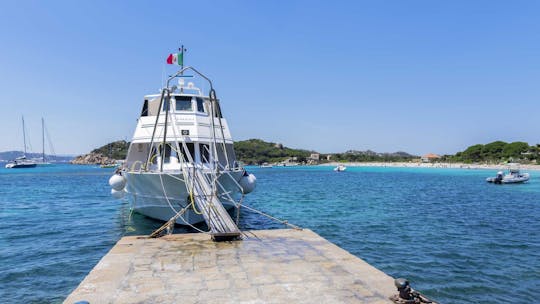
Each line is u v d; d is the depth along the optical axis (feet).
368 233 59.26
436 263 42.75
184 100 64.28
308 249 36.37
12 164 476.95
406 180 230.07
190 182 51.08
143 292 25.08
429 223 68.90
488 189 156.15
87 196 122.93
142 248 36.96
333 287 25.84
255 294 24.61
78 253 47.62
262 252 35.27
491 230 62.59
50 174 305.94
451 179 241.14
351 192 138.72
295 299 23.75
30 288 34.78
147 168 57.00
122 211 85.81
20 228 65.31
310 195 126.11
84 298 24.06
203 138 61.21
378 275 28.35
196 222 54.29
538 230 62.90
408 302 22.99
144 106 68.39
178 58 69.46
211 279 27.61
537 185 181.16
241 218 73.82
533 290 34.45
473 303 31.40
